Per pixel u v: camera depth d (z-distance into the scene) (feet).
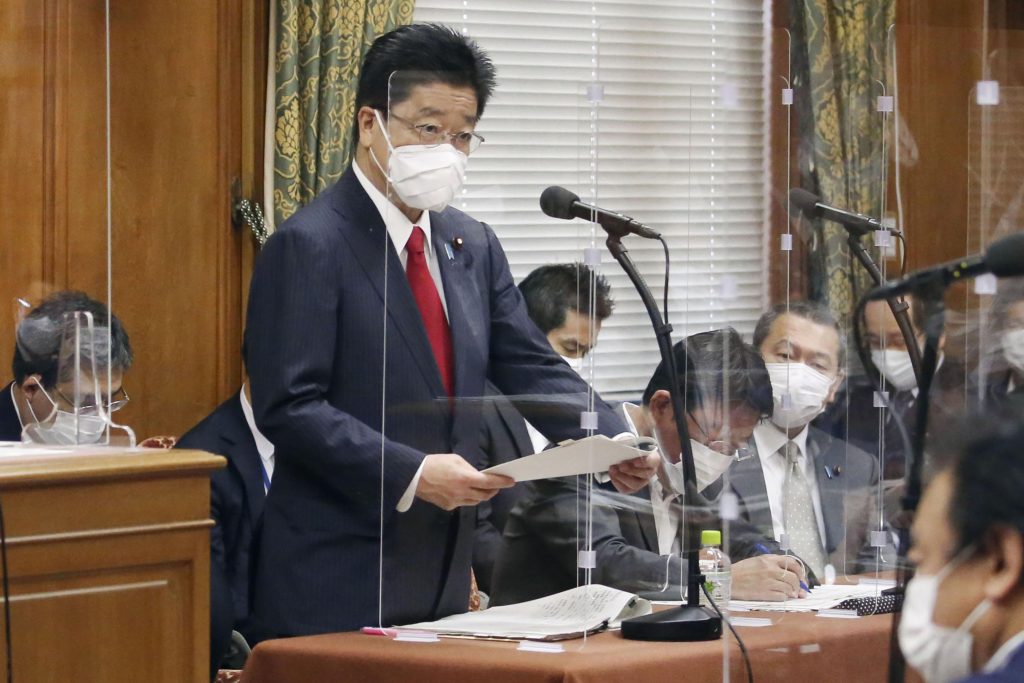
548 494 23.97
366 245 25.91
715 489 21.15
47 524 23.40
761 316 20.44
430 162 24.07
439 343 25.04
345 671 21.91
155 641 24.72
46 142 38.93
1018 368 17.69
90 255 39.86
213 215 47.26
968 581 11.75
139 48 45.93
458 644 22.11
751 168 20.21
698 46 21.42
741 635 19.03
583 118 23.03
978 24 25.82
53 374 28.14
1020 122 21.15
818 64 20.51
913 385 18.67
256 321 26.13
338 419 24.99
